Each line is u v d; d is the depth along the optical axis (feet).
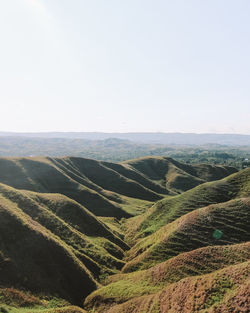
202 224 177.99
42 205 212.23
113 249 193.36
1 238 130.41
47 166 384.47
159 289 112.98
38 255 133.90
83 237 187.52
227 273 92.68
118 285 130.00
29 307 102.78
